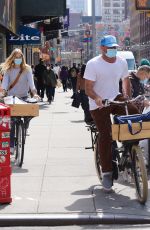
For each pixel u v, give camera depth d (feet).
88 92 27.99
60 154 39.93
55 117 68.08
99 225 23.95
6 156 26.32
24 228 23.80
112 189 29.01
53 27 148.77
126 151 27.68
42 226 24.02
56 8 91.71
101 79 28.27
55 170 34.19
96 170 31.60
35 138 48.42
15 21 86.74
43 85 97.71
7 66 38.01
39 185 30.25
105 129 28.14
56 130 54.34
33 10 91.71
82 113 73.82
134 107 28.37
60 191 28.91
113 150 28.68
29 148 42.73
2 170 26.25
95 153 30.58
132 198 27.37
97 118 28.22
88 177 32.19
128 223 23.98
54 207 25.76
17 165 35.81
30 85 37.99
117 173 28.66
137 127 26.25
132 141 26.73
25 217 24.08
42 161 37.24
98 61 28.19
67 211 25.05
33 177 32.22
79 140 46.98
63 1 91.97
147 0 97.19
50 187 29.78
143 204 26.07
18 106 34.55
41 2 91.61
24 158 38.40
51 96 93.71
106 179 28.30
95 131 30.71
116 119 26.68
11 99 34.99
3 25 70.59
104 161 28.22
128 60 128.67
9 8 77.56
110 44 27.40
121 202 26.61
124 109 28.22
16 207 25.81
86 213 24.75
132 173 27.76
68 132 52.60
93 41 106.42
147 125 26.35
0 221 23.94
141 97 28.12
